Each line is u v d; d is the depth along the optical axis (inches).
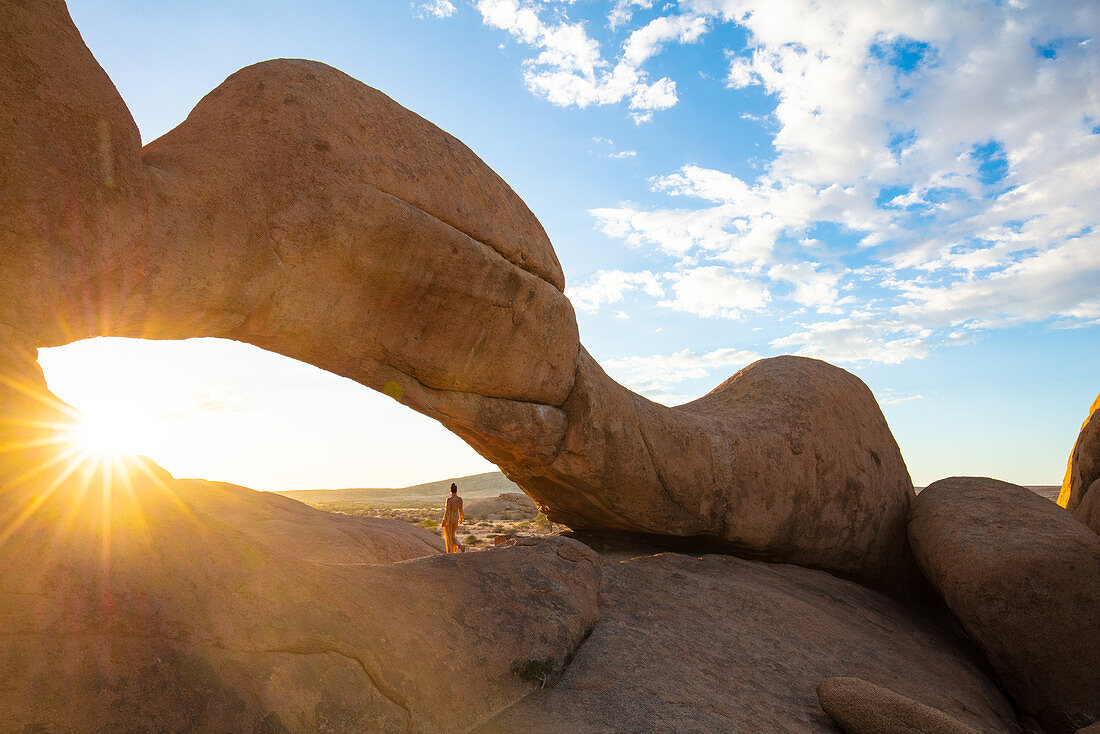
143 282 145.2
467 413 231.1
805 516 320.2
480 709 138.8
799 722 167.8
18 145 121.3
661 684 167.3
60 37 129.0
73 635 98.2
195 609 112.2
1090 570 243.1
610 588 229.0
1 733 86.5
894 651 249.4
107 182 135.0
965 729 148.9
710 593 246.2
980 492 308.2
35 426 116.1
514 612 170.4
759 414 334.6
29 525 104.4
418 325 204.7
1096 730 196.4
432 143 205.9
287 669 114.4
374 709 120.6
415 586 161.3
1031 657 244.5
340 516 319.9
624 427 275.7
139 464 128.5
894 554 348.8
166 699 100.0
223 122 169.5
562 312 243.9
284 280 172.2
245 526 267.0
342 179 178.2
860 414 362.0
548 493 301.1
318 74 186.1
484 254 207.9
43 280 127.3
